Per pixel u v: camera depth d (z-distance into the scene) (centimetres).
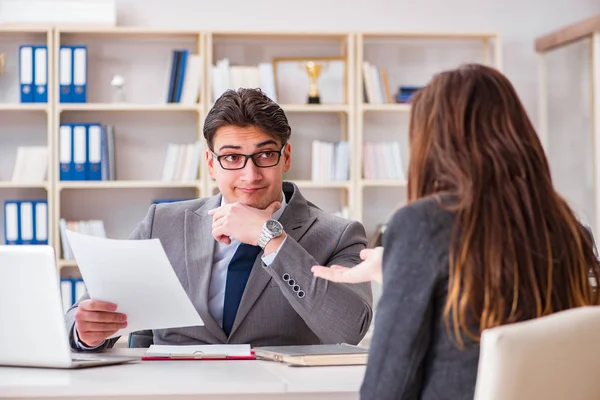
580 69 518
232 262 249
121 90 527
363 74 538
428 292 147
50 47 514
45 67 513
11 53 537
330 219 260
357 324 231
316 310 226
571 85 529
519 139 154
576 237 156
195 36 543
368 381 150
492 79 157
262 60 553
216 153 245
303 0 554
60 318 199
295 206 257
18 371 199
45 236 511
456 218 149
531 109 573
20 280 200
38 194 541
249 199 243
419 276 148
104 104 514
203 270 251
